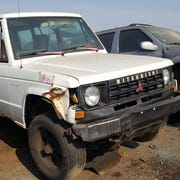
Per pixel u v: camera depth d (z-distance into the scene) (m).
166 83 4.43
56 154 4.08
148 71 4.12
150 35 6.92
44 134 4.18
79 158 3.83
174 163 4.52
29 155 5.07
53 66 4.21
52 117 3.93
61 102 3.65
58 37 5.16
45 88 3.89
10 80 4.60
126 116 3.74
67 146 3.77
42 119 4.02
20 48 4.71
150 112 3.98
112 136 3.76
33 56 4.73
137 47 7.05
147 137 5.14
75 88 3.58
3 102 4.90
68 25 5.40
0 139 5.80
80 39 5.43
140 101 4.04
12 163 4.81
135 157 4.77
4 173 4.50
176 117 6.25
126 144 5.23
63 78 3.65
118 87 3.80
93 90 3.65
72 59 4.60
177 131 5.83
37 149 4.27
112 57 4.72
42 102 4.14
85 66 4.07
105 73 3.74
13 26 4.81
